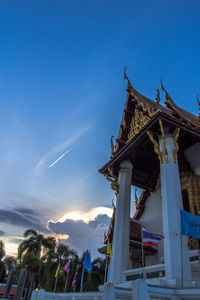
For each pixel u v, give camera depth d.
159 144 13.80
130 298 7.91
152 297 8.45
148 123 14.02
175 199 11.48
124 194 16.22
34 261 32.25
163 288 8.88
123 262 13.91
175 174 12.37
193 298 8.51
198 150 16.88
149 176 20.23
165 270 10.15
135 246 18.55
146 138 15.17
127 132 18.88
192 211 15.74
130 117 18.80
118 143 18.81
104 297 7.54
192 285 9.49
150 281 10.55
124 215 15.45
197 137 14.45
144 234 11.82
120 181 16.92
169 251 10.25
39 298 12.77
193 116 19.97
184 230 10.53
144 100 16.91
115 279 13.41
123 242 14.52
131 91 18.05
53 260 37.78
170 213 11.15
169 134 13.67
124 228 15.02
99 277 38.12
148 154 17.78
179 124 13.71
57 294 13.16
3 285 25.27
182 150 17.61
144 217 20.72
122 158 16.97
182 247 10.27
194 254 12.74
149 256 19.31
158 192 20.12
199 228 10.64
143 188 20.64
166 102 14.96
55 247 41.62
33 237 41.97
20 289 12.42
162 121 13.48
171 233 10.65
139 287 7.34
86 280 38.12
